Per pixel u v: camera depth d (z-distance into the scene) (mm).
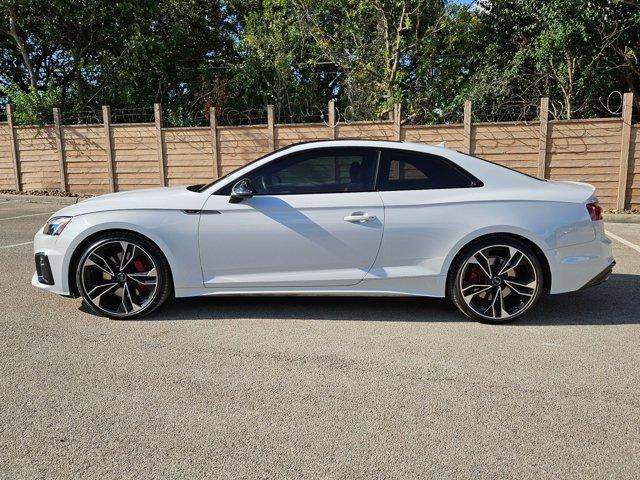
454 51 17531
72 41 18312
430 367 3691
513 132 11938
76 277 4586
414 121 16953
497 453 2672
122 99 19031
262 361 3783
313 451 2686
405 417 3018
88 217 4555
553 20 14219
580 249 4539
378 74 16625
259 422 2963
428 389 3359
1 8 16875
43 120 16125
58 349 3988
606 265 4648
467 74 17844
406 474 2502
